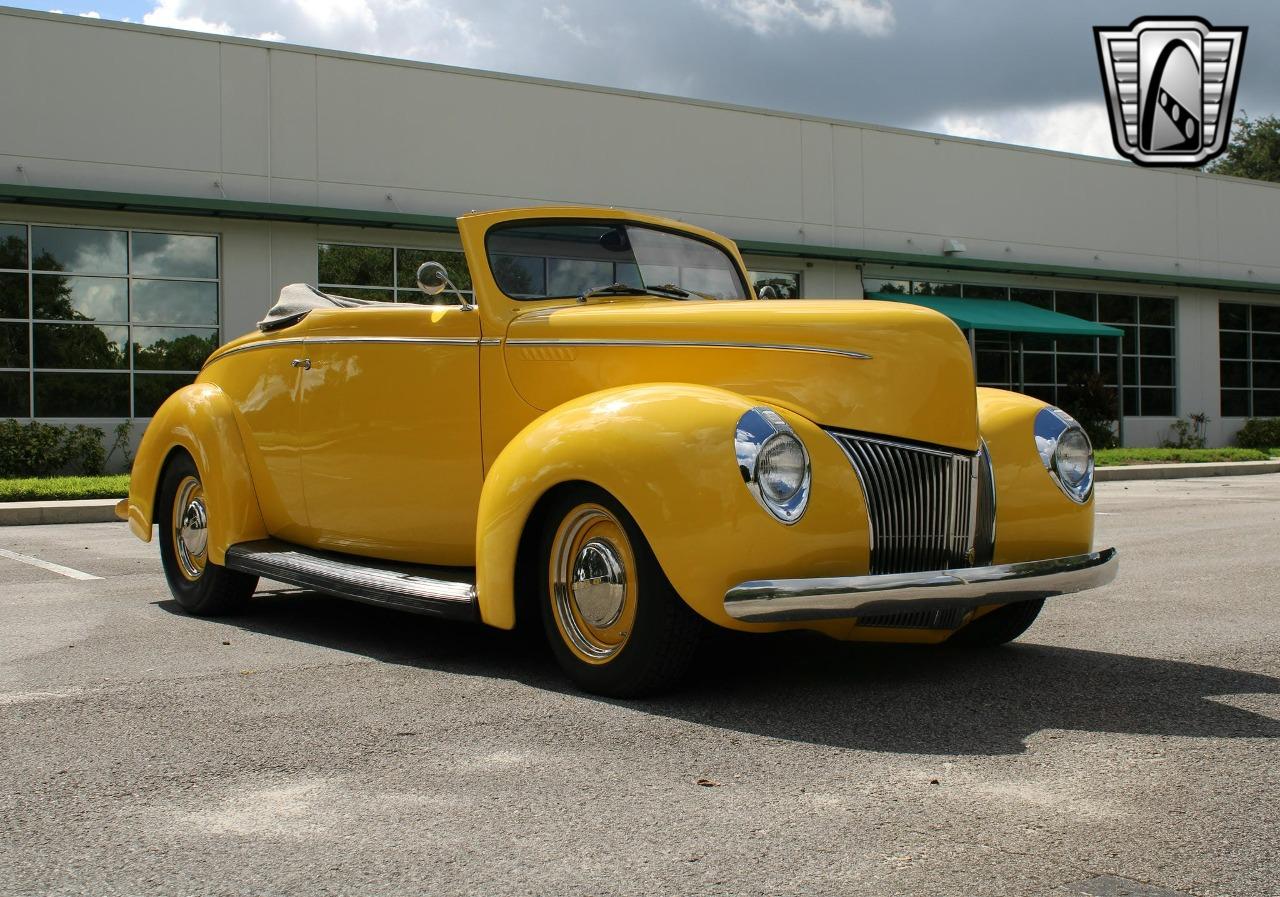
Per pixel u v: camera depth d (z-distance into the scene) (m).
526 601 4.16
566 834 2.67
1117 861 2.50
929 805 2.85
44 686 4.15
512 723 3.61
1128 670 4.34
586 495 3.88
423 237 19.20
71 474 16.44
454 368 4.73
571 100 20.55
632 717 3.67
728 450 3.57
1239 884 2.38
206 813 2.83
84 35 16.81
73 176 16.75
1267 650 4.70
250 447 5.62
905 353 3.87
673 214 21.70
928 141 24.81
